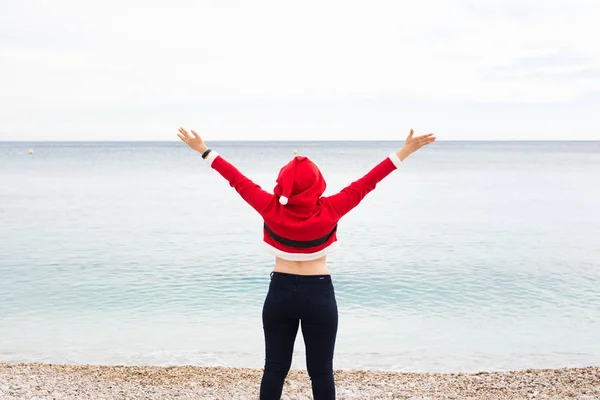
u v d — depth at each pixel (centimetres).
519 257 1828
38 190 4812
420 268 1644
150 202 3816
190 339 985
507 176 6956
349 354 912
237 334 1014
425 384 630
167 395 576
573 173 7569
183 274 1552
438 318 1137
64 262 1731
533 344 974
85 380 637
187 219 2908
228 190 4856
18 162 11725
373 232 2428
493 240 2203
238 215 3098
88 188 5056
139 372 686
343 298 1303
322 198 362
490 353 923
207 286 1407
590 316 1157
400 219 2903
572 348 952
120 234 2364
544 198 4072
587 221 2816
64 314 1152
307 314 362
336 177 6688
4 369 695
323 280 363
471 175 7200
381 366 856
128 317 1132
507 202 3791
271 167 9425
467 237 2284
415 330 1052
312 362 372
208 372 694
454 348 948
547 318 1141
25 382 623
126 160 13138
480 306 1234
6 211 3241
